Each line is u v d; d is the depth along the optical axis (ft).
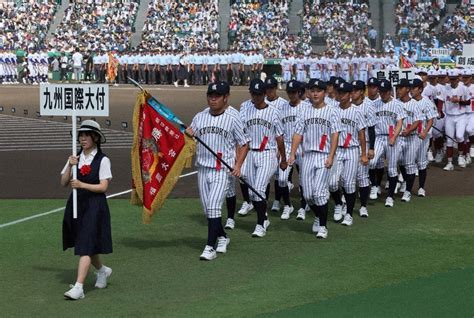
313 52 214.28
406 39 222.07
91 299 38.47
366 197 58.08
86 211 38.91
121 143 99.09
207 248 45.78
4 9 241.96
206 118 46.88
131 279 41.91
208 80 211.00
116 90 190.29
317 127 50.57
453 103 79.87
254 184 51.93
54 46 228.02
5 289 40.11
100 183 39.11
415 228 54.03
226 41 234.58
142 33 233.76
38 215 57.67
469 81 79.87
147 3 244.83
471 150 87.76
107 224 39.27
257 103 52.54
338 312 36.17
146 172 46.24
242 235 52.16
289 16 235.81
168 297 38.73
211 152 45.70
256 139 52.21
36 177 73.61
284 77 203.21
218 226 46.09
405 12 225.56
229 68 208.95
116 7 241.14
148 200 46.21
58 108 42.50
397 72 73.10
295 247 48.75
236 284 40.86
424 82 80.64
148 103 46.26
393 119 61.72
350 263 44.91
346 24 227.20
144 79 215.51
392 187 61.87
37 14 241.14
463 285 40.37
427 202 63.41
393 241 50.24
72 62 221.46
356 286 40.34
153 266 44.42
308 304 37.37
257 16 232.12
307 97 60.59
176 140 46.09
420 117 63.36
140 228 53.88
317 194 50.67
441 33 222.28
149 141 46.21
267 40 226.17
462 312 36.11
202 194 46.57
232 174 46.91
